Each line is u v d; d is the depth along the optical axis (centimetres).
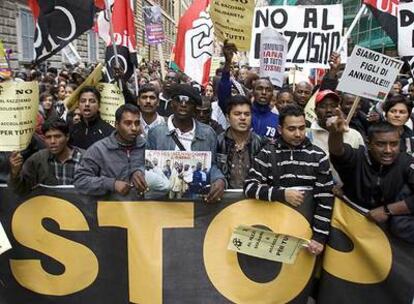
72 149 365
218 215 325
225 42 499
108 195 325
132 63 563
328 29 612
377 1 511
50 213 330
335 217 319
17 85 314
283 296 325
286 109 316
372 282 317
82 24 434
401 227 305
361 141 412
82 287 331
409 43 508
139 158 347
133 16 565
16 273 332
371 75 325
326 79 547
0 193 330
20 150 318
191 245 324
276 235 314
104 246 328
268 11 621
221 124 526
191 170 309
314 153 315
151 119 494
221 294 324
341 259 320
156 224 324
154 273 322
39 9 435
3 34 1652
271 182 317
